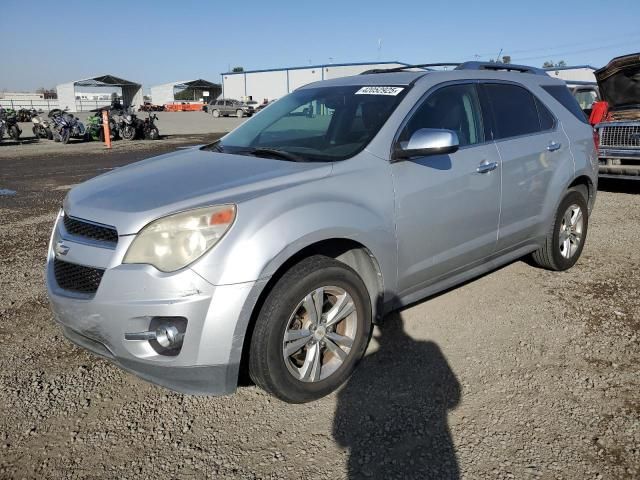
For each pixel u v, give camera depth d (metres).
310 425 2.92
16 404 3.12
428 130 3.35
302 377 3.01
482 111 4.17
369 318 3.32
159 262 2.68
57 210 8.30
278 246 2.78
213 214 2.73
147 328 2.71
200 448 2.75
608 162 8.99
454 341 3.80
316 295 3.01
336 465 2.62
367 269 3.41
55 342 3.86
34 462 2.65
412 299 3.71
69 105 62.06
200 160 3.63
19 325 4.12
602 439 2.76
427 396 3.16
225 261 2.67
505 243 4.33
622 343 3.74
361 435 2.84
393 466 2.61
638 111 9.05
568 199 4.90
